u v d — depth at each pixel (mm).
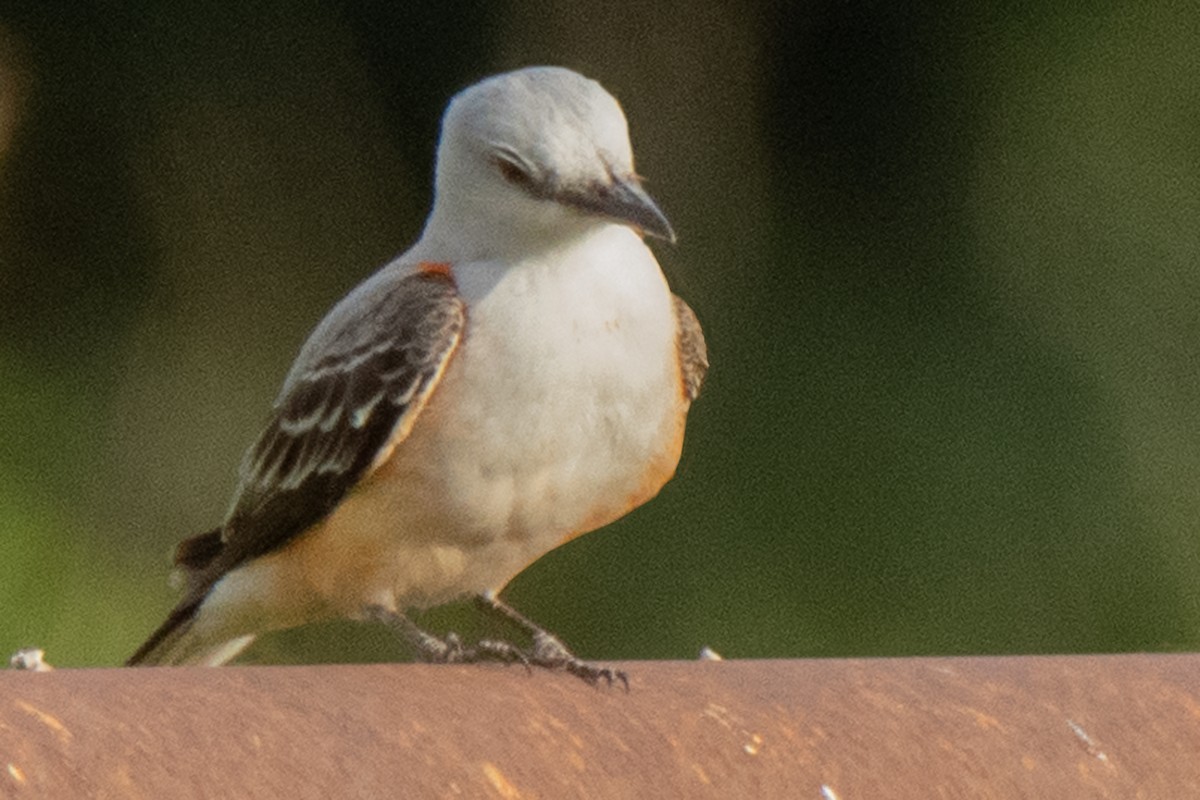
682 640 12609
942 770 4801
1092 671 5156
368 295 7285
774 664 5180
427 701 4754
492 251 6883
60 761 4309
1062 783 4832
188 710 4512
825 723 4859
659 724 4801
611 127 6918
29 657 5984
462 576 7102
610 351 6727
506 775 4586
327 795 4434
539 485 6820
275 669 4824
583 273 6754
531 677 5008
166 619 7875
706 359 7270
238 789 4379
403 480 6840
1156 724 4984
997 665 5191
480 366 6711
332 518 7055
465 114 6969
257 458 7422
